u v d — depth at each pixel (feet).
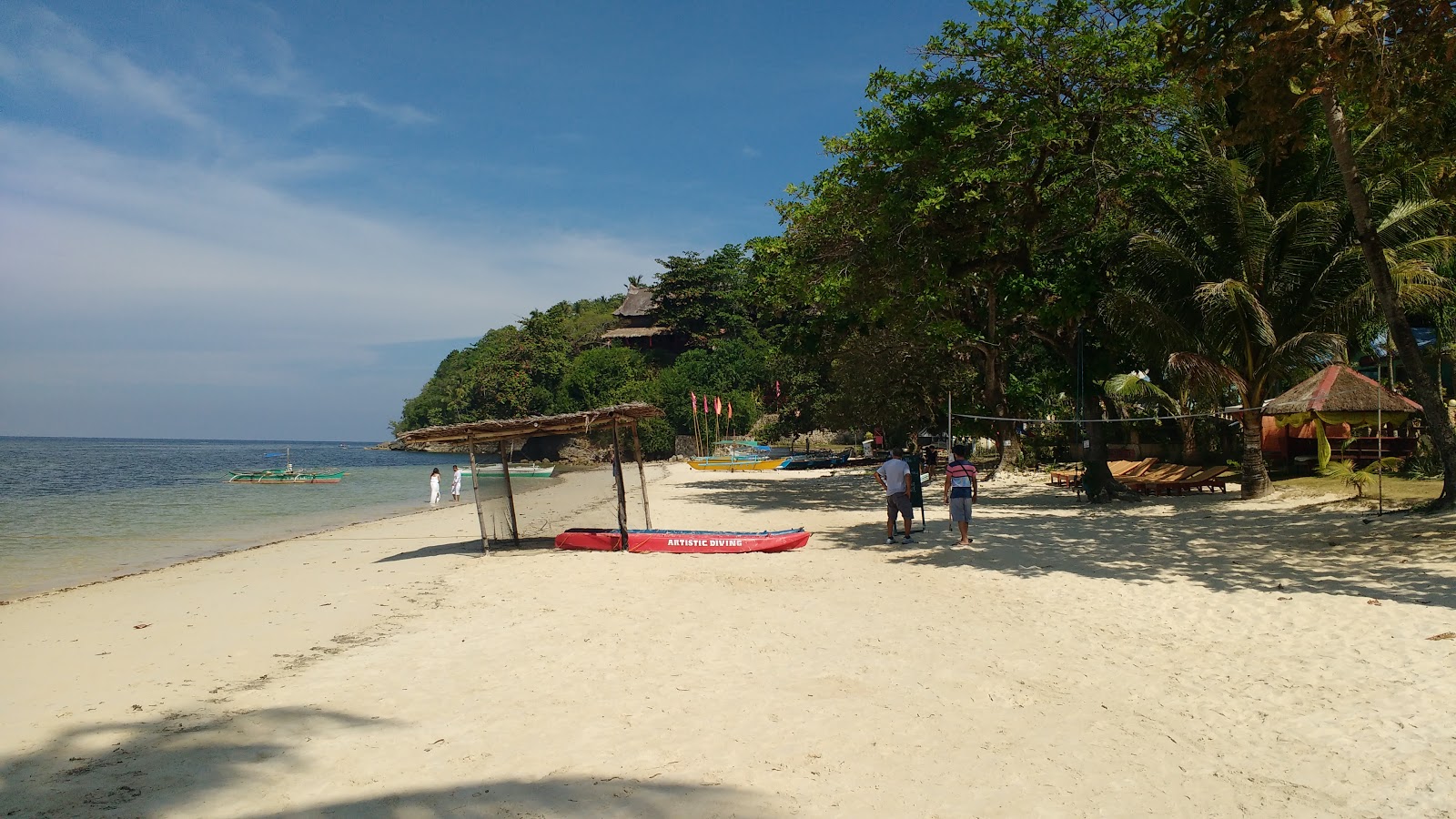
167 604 37.50
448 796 15.39
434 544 58.13
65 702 22.21
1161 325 63.87
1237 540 44.37
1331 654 22.81
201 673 24.90
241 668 25.45
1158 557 40.40
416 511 97.55
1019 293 67.72
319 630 30.83
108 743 18.67
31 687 23.73
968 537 47.93
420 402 403.54
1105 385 96.63
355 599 37.14
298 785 16.05
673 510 75.61
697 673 23.40
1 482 162.20
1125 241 64.85
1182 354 60.64
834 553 45.78
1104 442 70.38
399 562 48.83
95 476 192.03
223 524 83.10
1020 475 97.86
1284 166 64.95
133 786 16.12
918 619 29.50
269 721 20.03
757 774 16.24
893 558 43.42
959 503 47.09
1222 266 64.03
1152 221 64.69
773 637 27.35
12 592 44.21
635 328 303.48
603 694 21.62
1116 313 65.00
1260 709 19.17
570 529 58.49
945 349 98.68
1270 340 58.95
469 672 24.16
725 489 103.91
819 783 15.76
